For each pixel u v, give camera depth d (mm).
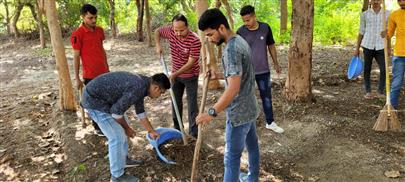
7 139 4934
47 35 14656
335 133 4629
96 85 3434
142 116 3551
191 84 4270
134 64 9406
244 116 3008
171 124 5246
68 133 4855
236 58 2787
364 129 4680
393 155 4082
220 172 3896
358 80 6793
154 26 15070
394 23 4941
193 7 14289
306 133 4668
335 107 5348
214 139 4621
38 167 4258
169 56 10266
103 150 4422
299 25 5176
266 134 4707
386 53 4621
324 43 10484
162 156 3953
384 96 5758
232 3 13789
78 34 4410
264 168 3986
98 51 4559
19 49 12922
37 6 11992
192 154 4141
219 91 6398
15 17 14695
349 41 10625
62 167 4246
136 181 3762
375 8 5434
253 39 4379
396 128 4590
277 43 10906
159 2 13883
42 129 5215
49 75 8898
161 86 3408
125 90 3336
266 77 4492
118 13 15172
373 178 3711
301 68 5328
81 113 5383
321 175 3828
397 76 5062
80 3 13969
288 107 5379
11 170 4219
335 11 12258
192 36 4086
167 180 3801
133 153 4336
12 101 6637
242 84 2932
